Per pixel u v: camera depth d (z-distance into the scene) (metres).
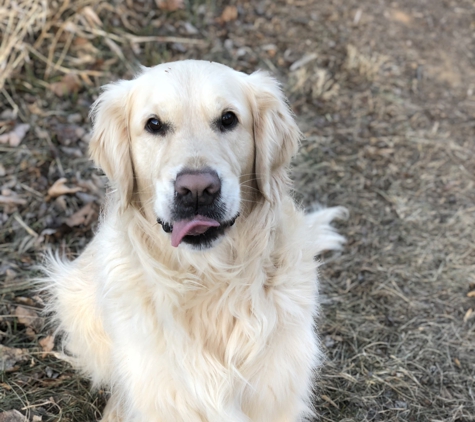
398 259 0.94
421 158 1.13
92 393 0.75
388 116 1.23
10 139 1.03
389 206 1.03
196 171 0.54
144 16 1.34
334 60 1.36
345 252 0.95
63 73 1.18
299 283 0.64
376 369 0.78
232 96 0.60
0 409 0.69
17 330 0.79
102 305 0.67
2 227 0.91
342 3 1.53
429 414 0.73
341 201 1.03
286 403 0.65
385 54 1.40
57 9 1.24
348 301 0.87
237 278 0.61
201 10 1.40
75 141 1.06
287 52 1.35
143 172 0.60
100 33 1.24
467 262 0.93
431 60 1.40
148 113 0.59
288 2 1.50
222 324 0.62
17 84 1.13
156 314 0.61
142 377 0.62
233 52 1.32
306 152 1.12
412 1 1.58
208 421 0.64
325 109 1.23
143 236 0.62
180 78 0.58
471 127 1.22
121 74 1.21
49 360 0.77
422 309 0.86
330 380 0.77
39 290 0.81
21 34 1.15
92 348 0.75
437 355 0.80
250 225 0.62
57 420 0.70
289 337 0.63
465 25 1.52
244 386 0.62
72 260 0.88
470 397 0.75
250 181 0.62
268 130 0.63
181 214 0.55
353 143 1.16
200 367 0.61
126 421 0.68
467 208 1.03
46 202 0.95
